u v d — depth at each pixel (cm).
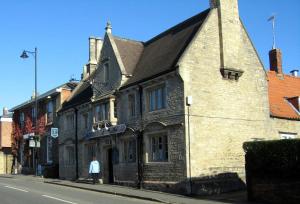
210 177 2281
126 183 2672
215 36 2458
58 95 3916
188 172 2209
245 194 2156
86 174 3216
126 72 2788
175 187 2261
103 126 2945
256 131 2559
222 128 2391
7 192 2242
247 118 2525
